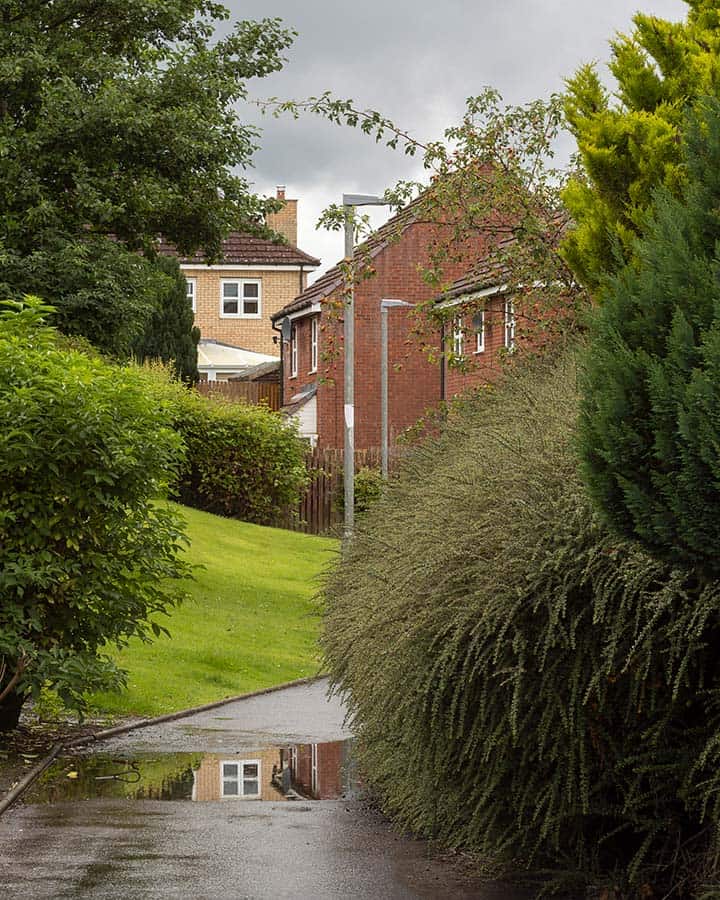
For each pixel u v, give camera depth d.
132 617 11.64
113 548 11.50
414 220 15.11
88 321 27.48
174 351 47.72
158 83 29.20
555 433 7.73
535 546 6.83
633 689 6.46
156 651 16.72
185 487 34.06
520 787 6.95
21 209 28.02
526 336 13.01
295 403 45.50
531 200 13.81
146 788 9.94
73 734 12.16
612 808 6.77
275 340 54.19
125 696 14.04
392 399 44.19
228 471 33.94
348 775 10.58
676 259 5.98
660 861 6.73
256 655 17.59
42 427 10.75
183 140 28.50
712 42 10.05
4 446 10.50
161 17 30.91
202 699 14.75
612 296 6.33
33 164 27.70
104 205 27.16
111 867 7.41
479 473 8.00
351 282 15.03
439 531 7.77
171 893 6.87
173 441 11.66
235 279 63.28
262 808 9.22
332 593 10.55
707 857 6.46
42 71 28.20
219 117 29.94
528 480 7.41
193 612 20.00
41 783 10.09
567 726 6.59
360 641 8.45
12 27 28.78
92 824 8.59
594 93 10.48
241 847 7.97
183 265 63.00
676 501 5.53
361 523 10.73
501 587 6.79
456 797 7.46
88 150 28.09
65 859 7.60
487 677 6.77
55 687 10.95
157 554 11.65
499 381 11.33
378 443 44.62
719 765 6.28
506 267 13.55
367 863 7.59
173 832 8.38
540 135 14.07
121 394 11.23
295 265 63.41
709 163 6.22
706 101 6.34
